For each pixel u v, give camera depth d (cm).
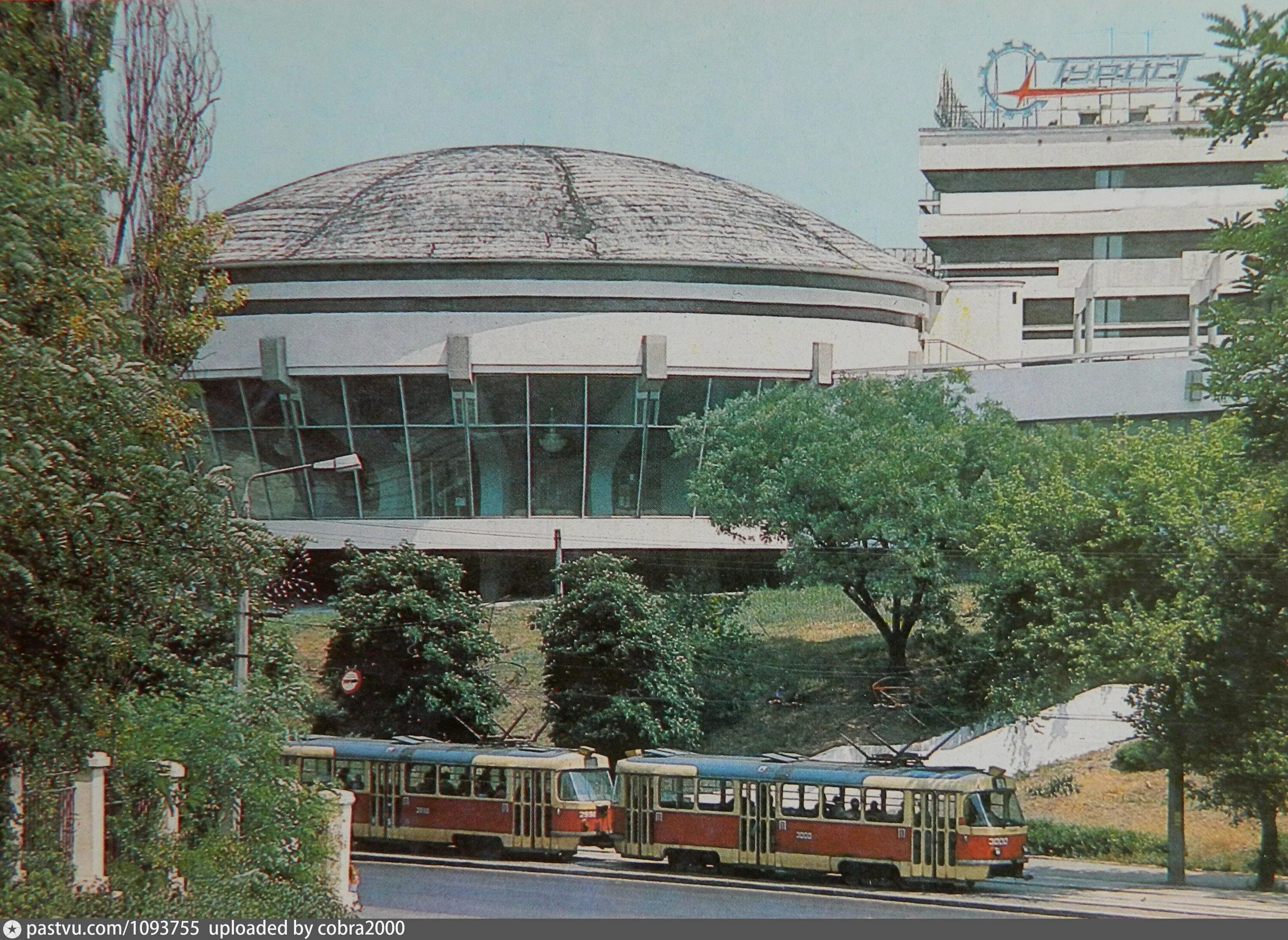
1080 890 3884
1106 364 7244
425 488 7694
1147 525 4275
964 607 6762
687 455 7650
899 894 3641
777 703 6228
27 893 2184
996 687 4494
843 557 6009
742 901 3478
